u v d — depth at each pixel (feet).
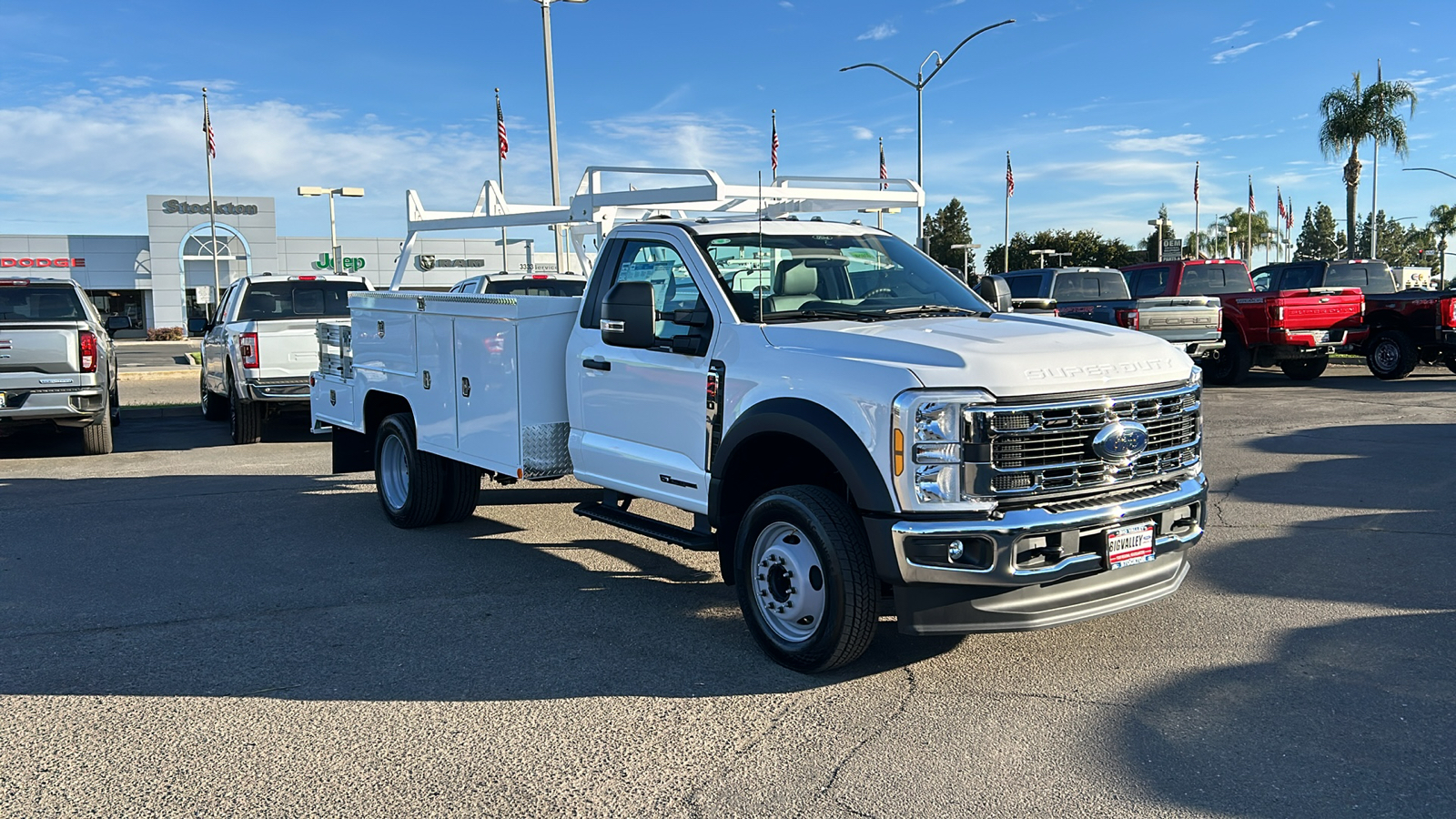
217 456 38.47
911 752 12.69
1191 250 331.36
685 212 32.63
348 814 11.34
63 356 36.96
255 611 18.84
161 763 12.63
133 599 19.63
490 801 11.63
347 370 27.78
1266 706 13.82
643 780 12.08
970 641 16.72
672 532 17.81
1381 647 15.96
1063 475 14.14
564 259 57.82
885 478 13.92
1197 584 19.61
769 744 12.98
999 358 14.01
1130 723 13.39
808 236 19.12
